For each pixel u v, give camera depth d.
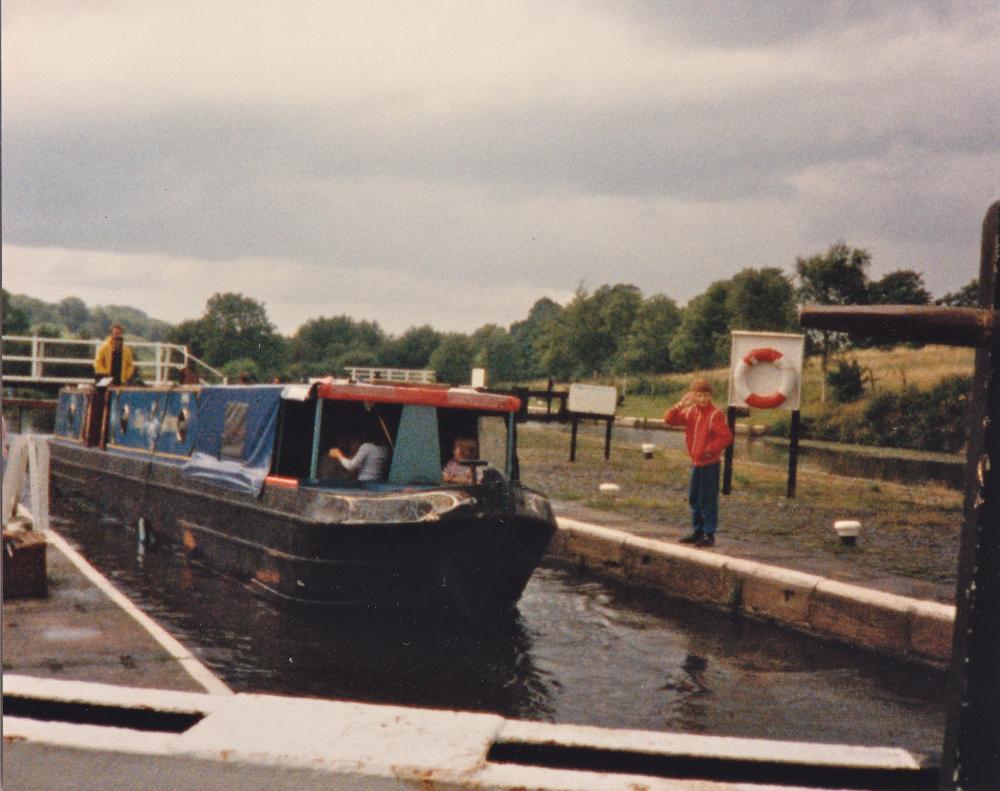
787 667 9.30
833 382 46.50
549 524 11.12
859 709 8.13
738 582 11.37
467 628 10.58
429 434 11.94
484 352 140.38
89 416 19.94
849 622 10.03
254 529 11.98
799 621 10.61
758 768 1.94
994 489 1.70
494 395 12.00
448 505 10.53
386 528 10.42
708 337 71.75
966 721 1.71
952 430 39.28
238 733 1.90
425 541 10.49
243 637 10.00
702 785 1.76
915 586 10.48
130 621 8.95
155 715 2.08
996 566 1.70
